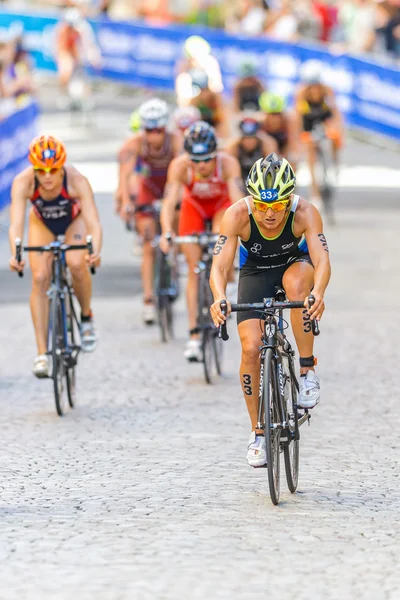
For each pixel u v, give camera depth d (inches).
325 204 1844.2
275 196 649.0
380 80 2534.5
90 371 1044.5
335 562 561.3
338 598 513.0
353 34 2726.4
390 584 531.2
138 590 522.6
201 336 1016.9
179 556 570.3
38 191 890.7
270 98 1531.7
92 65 2982.3
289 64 2687.0
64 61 2753.4
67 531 614.2
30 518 639.8
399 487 699.4
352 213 1972.2
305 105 1776.6
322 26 2819.9
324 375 1013.8
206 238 1000.2
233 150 1304.1
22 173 892.0
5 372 1048.8
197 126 984.9
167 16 3065.9
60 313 895.7
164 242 1009.5
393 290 1406.3
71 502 671.1
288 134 1537.9
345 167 2416.3
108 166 2308.1
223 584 530.3
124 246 1729.8
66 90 2979.8
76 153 2434.8
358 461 759.1
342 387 970.1
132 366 1065.5
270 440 645.9
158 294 1160.8
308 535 604.7
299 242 698.8
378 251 1662.2
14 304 1368.1
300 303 651.5
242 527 619.5
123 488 700.0
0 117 1943.9
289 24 2805.1
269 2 2970.0
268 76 2731.3
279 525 622.5
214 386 988.6
